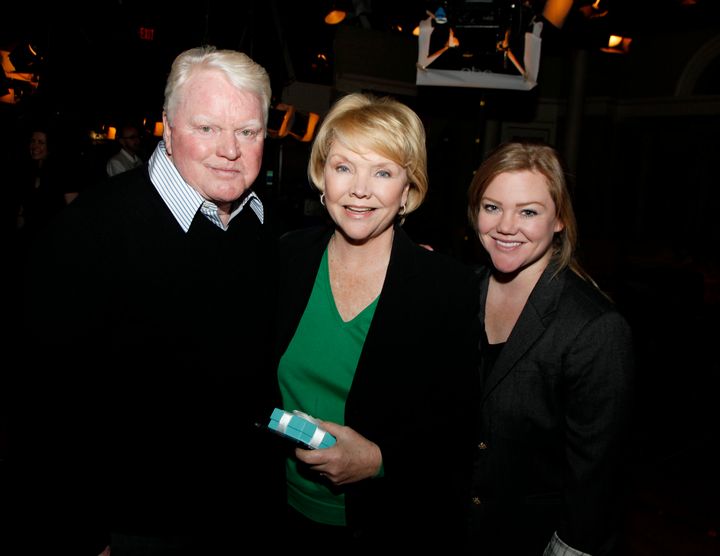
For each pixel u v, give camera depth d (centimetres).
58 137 436
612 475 120
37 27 573
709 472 324
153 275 125
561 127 895
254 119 129
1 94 564
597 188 870
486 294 149
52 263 116
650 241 834
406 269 141
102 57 644
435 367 140
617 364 118
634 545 255
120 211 124
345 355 141
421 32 370
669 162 817
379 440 139
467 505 139
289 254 154
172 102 128
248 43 539
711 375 474
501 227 129
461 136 919
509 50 363
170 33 621
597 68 858
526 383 126
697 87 784
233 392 137
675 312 522
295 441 123
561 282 129
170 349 127
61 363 116
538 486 131
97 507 122
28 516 115
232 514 144
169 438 128
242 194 138
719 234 767
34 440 115
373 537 142
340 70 827
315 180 142
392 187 131
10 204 423
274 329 149
